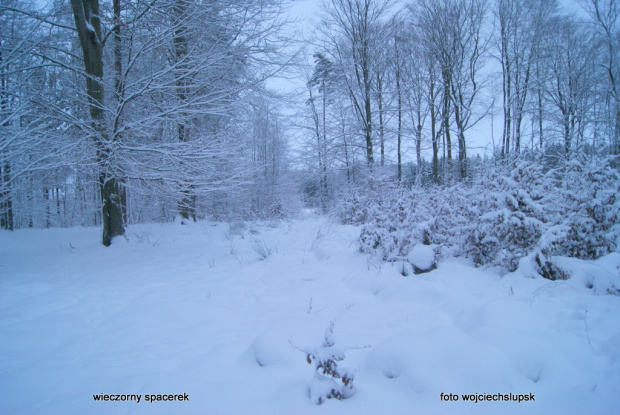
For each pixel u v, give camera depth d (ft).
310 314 12.96
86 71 29.14
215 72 32.55
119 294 15.93
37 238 34.40
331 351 6.82
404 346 8.04
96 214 72.13
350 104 58.23
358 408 6.50
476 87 57.77
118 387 7.64
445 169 61.67
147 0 29.45
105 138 27.89
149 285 17.70
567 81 58.65
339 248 24.34
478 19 55.93
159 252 27.94
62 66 28.53
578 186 17.44
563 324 9.87
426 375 7.14
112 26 29.81
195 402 6.94
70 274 20.42
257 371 8.23
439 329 8.73
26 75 27.84
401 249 18.65
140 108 31.37
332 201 69.77
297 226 40.75
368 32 53.01
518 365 7.66
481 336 9.08
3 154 23.41
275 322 12.10
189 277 19.65
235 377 8.04
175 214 48.29
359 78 53.98
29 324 11.89
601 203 16.25
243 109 32.45
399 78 60.18
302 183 74.33
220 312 13.25
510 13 54.80
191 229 42.19
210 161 29.66
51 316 12.82
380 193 30.94
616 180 17.62
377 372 7.87
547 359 7.79
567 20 56.65
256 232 38.47
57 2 28.81
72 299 15.10
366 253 20.97
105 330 11.49
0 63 26.30
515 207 16.02
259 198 72.49
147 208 55.26
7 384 7.74
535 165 17.03
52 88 29.63
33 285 16.70
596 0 53.78
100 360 9.20
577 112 57.72
